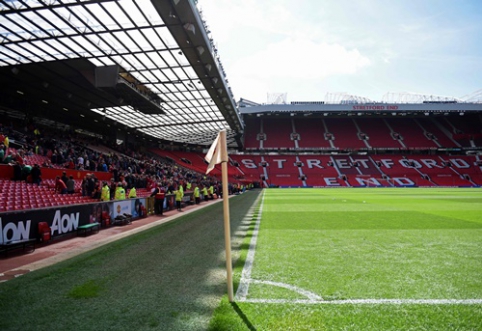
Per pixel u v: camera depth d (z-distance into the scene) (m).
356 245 6.57
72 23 14.36
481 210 14.00
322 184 54.09
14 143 16.98
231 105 27.94
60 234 8.12
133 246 6.86
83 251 6.65
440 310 3.25
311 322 2.99
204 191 24.12
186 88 23.27
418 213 12.83
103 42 16.19
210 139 48.34
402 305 3.38
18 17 13.65
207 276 4.55
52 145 19.83
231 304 3.46
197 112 30.33
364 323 2.96
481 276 4.39
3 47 16.30
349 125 62.69
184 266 5.12
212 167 3.61
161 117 31.58
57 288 4.11
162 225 10.44
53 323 3.08
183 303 3.52
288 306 3.38
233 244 6.89
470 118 62.06
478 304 3.40
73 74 19.89
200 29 15.35
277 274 4.57
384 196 25.84
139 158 34.22
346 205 17.19
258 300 3.56
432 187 50.25
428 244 6.62
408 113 58.16
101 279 4.48
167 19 14.29
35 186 12.60
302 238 7.45
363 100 67.31
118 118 31.59
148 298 3.70
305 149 57.41
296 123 63.06
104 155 24.34
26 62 18.17
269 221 10.75
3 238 6.32
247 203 19.88
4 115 23.69
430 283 4.11
